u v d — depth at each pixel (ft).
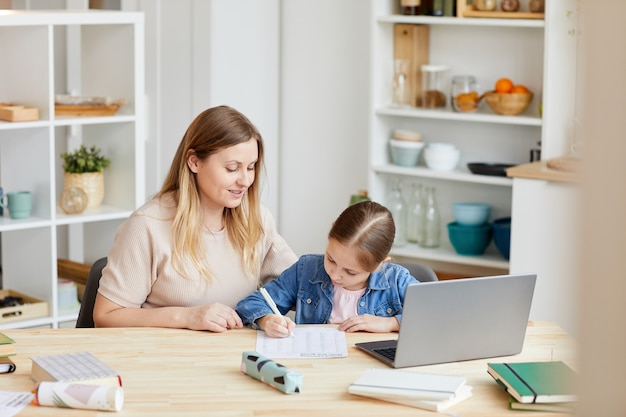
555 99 12.26
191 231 7.43
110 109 11.60
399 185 14.01
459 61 13.80
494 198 13.76
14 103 11.44
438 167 13.53
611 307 1.18
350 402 5.36
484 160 13.84
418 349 5.98
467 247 13.35
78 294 12.55
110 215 11.80
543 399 5.19
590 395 1.21
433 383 5.44
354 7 14.85
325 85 15.31
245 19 14.92
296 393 5.49
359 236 6.68
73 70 14.28
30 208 11.39
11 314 11.25
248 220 7.71
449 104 13.91
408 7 13.50
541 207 11.79
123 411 5.15
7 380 5.70
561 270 11.75
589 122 1.20
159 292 7.52
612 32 1.18
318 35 15.26
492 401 5.41
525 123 12.60
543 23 12.24
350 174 15.28
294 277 7.54
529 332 6.98
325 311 7.30
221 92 14.71
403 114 13.55
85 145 12.68
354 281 6.98
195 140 7.24
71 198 11.67
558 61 12.20
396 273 7.30
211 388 5.57
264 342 6.57
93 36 12.19
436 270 14.02
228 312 6.99
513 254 12.05
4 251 12.26
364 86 14.90
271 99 15.64
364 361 6.18
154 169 15.01
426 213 13.79
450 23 13.01
